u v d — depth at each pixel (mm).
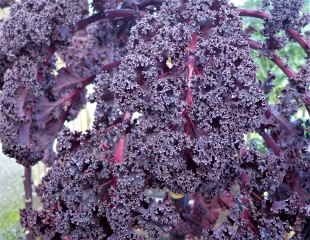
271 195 500
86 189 452
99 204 448
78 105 583
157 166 428
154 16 496
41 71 542
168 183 432
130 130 456
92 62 582
